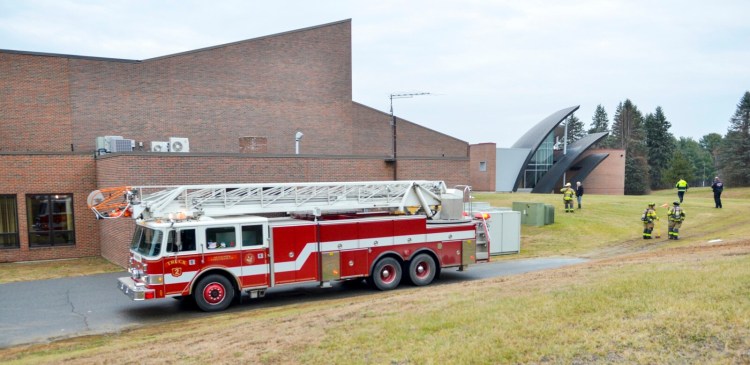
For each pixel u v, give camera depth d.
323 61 32.75
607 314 7.14
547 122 59.69
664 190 93.50
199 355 7.28
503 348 6.29
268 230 13.20
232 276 12.88
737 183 80.56
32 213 20.73
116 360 7.49
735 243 15.95
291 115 31.61
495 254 20.83
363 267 14.36
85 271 18.23
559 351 6.06
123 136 26.94
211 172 19.66
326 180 22.17
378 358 6.38
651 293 7.95
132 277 12.70
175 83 28.25
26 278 17.03
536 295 8.88
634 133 95.06
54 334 10.87
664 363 5.57
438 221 15.91
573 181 60.41
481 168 56.03
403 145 39.75
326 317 9.03
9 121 24.61
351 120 33.84
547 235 24.77
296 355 6.81
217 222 12.60
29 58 24.98
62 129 25.67
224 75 29.58
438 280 15.86
